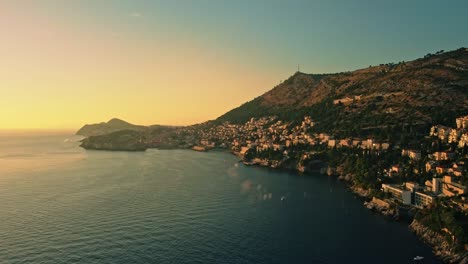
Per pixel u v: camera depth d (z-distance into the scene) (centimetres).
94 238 17350
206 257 15512
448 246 15962
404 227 19375
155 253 15812
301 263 15075
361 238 17788
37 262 14888
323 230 18888
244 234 18200
